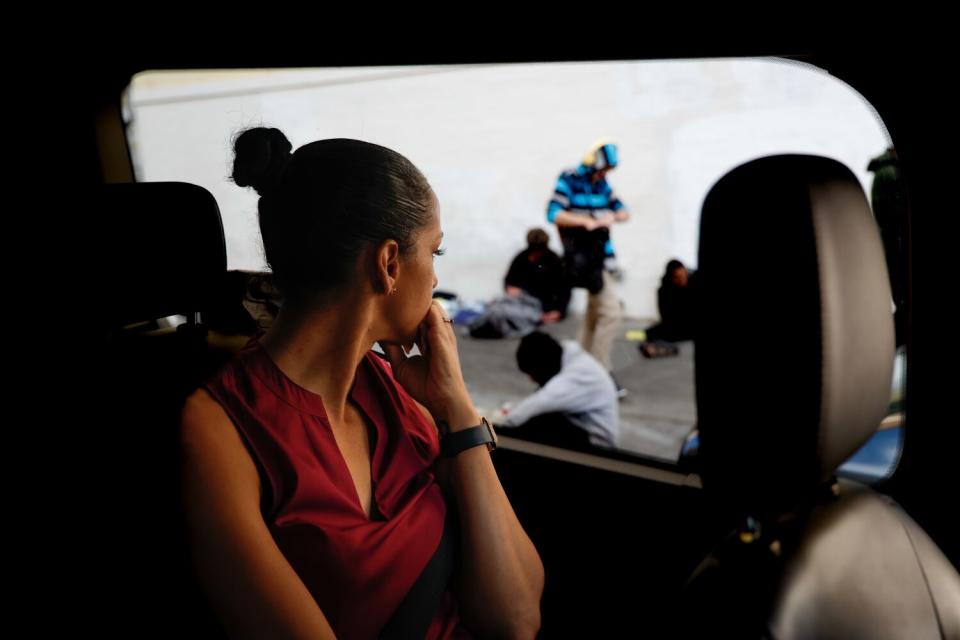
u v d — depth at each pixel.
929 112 1.24
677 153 5.77
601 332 4.29
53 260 0.90
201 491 0.74
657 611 1.41
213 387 0.79
